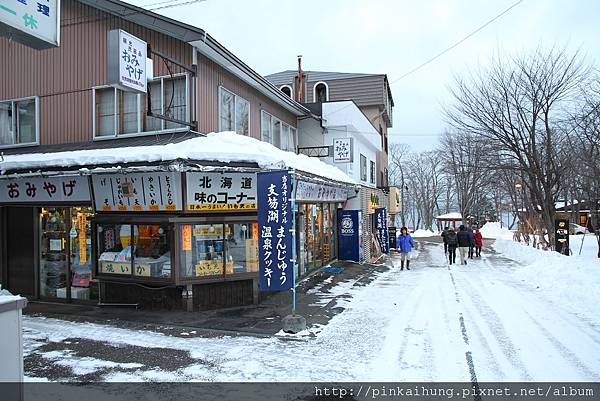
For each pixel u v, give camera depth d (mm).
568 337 6824
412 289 11164
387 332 7137
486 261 18719
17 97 11805
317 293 10484
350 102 16828
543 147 18984
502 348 6285
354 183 15508
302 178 9320
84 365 5703
